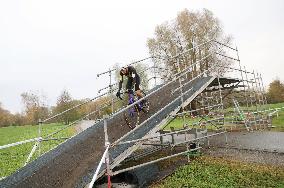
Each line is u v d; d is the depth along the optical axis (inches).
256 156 466.3
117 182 393.7
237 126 895.7
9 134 1897.1
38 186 310.3
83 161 352.8
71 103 2785.4
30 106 3727.9
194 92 494.3
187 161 463.2
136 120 452.8
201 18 1907.0
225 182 364.5
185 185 366.6
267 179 361.4
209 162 448.5
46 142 1035.9
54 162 369.4
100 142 400.2
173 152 545.0
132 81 456.4
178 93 522.6
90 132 458.3
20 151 866.8
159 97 534.6
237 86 733.3
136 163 473.7
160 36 1985.7
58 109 2795.3
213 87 751.7
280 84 2185.0
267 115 903.1
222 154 497.4
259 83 852.6
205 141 650.8
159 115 439.8
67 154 386.9
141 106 443.2
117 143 330.3
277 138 632.4
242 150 516.1
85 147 395.5
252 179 366.0
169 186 368.5
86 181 306.2
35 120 3587.6
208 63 1708.9
